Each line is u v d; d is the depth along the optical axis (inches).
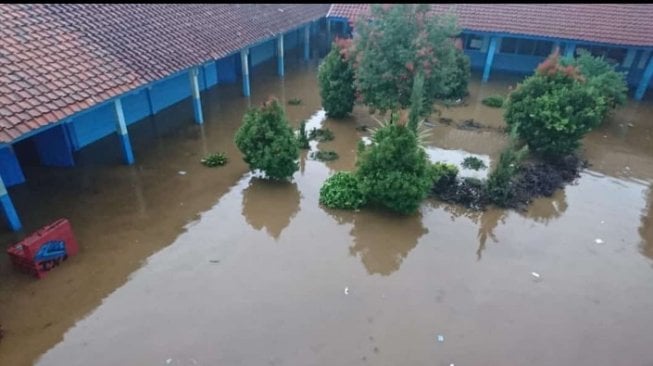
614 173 528.4
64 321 315.6
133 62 489.1
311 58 949.8
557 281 366.3
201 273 361.4
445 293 351.6
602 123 654.5
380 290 352.2
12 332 305.7
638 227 435.2
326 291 348.8
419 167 415.2
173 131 598.9
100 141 558.3
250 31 686.5
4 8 448.1
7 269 356.2
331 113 643.5
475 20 791.7
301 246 396.8
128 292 340.8
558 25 762.2
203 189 472.4
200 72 721.6
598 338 317.7
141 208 436.8
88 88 426.9
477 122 655.1
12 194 450.3
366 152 430.9
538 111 517.3
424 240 408.8
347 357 297.1
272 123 461.1
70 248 369.4
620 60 791.1
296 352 298.8
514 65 863.7
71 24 482.9
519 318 331.6
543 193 478.6
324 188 460.4
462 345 309.4
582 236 419.8
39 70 409.4
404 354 301.1
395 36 530.6
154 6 597.0
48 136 480.1
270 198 461.7
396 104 554.6
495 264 382.6
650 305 346.3
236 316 323.6
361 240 406.9
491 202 459.5
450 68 558.6
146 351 296.7
